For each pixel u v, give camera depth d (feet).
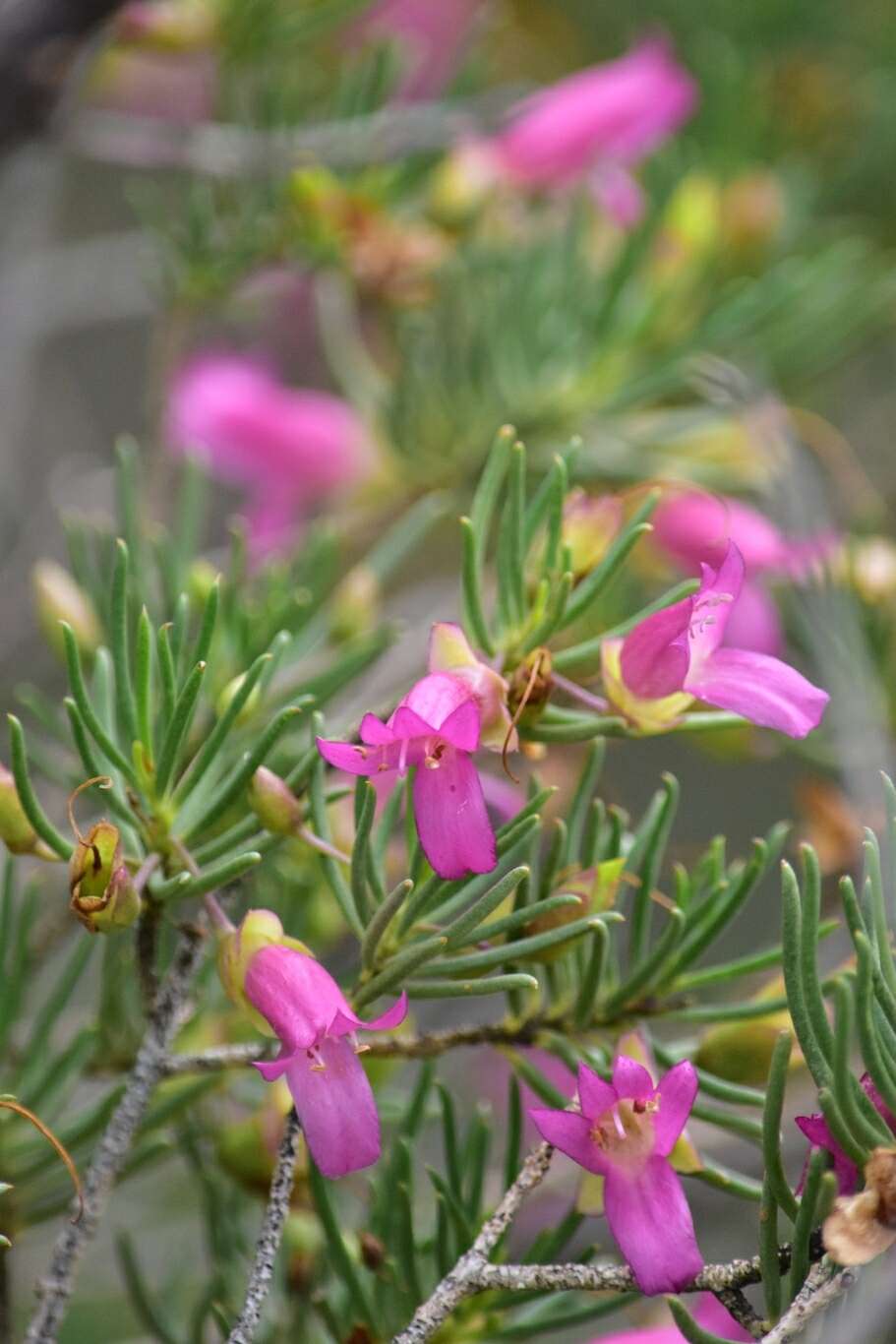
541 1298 1.73
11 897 1.77
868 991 1.54
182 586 1.84
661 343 2.59
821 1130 1.57
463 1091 2.29
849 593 2.05
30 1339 1.63
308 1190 1.78
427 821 1.59
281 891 1.86
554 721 1.66
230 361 2.63
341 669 1.82
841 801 2.00
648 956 1.67
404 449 2.54
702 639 1.65
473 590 1.66
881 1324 1.65
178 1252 2.12
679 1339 1.71
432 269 2.41
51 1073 1.77
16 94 2.06
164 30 2.33
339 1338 1.73
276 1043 1.65
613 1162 1.58
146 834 1.65
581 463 2.49
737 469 2.49
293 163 2.36
